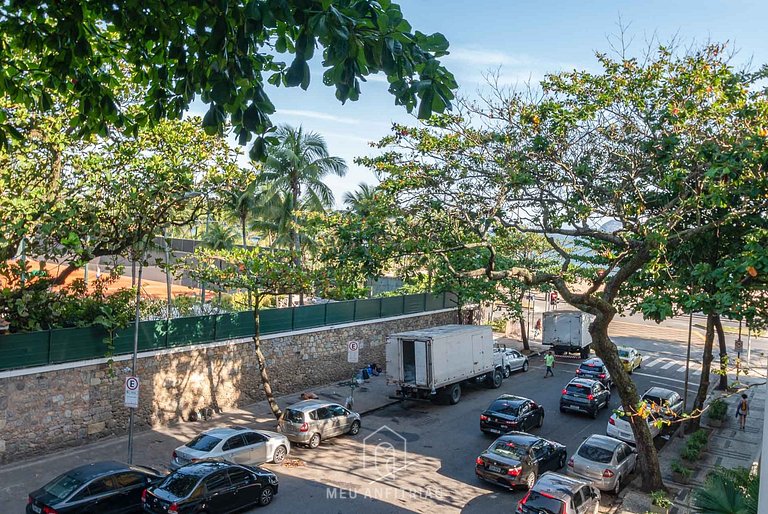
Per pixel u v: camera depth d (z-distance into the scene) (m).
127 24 6.43
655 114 16.09
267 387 21.30
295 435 19.77
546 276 16.36
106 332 19.39
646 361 39.06
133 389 16.61
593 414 24.89
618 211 15.62
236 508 14.41
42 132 18.30
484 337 29.05
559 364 37.09
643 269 16.78
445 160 16.78
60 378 18.20
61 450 18.17
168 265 20.02
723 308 12.02
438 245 15.28
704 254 16.84
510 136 16.55
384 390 27.84
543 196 16.84
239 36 4.98
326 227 18.55
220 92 4.97
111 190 18.67
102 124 7.71
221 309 28.80
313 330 27.19
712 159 13.59
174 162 19.31
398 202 16.70
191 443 16.86
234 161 21.22
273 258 21.03
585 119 16.00
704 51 15.10
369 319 30.89
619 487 17.36
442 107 4.84
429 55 4.75
